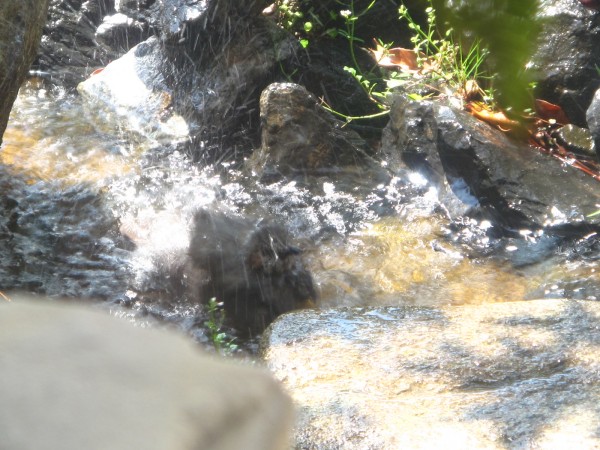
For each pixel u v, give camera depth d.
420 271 6.70
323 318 4.89
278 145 8.27
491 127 7.87
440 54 8.84
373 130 9.05
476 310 4.95
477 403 3.90
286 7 9.96
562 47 7.99
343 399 3.91
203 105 8.93
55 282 6.35
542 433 3.61
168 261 6.44
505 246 7.05
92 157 8.44
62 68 10.31
